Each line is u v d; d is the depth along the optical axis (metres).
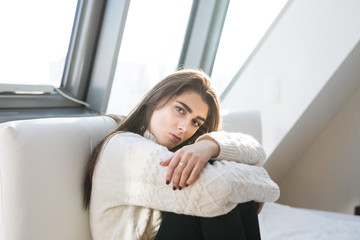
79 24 1.62
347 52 2.07
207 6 2.16
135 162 0.97
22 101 1.49
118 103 1.98
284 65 2.24
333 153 2.84
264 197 1.03
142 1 1.85
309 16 2.16
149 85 2.14
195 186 0.91
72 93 1.68
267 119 2.30
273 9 2.26
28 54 1.52
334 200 2.86
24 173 0.88
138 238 1.00
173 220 0.97
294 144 2.54
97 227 1.02
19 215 0.88
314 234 1.70
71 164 0.99
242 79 2.38
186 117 1.13
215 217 0.95
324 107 2.44
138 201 0.96
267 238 1.64
